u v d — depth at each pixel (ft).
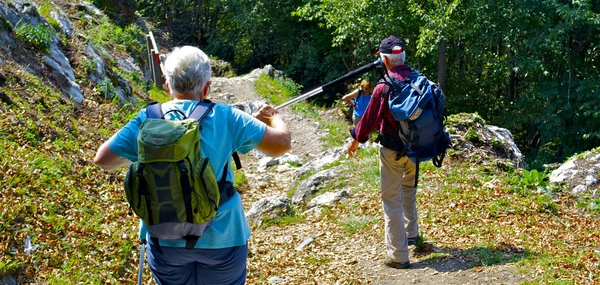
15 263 16.15
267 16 117.19
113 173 25.32
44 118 27.17
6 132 23.54
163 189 8.96
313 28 113.19
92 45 41.27
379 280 17.52
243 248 10.14
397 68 16.39
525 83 87.76
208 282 10.14
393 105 15.92
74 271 17.01
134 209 9.23
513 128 81.92
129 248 19.07
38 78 31.32
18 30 33.01
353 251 20.51
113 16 68.90
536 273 16.17
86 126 30.27
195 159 9.16
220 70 102.63
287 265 19.88
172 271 10.02
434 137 16.05
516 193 23.38
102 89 35.29
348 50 108.37
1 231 16.98
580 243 18.69
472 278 16.47
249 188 33.35
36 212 18.83
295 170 37.65
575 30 72.59
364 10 82.43
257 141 9.93
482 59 86.38
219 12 139.23
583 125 70.79
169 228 9.14
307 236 22.76
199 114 9.74
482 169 26.14
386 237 18.12
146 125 9.21
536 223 20.68
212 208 9.21
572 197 23.09
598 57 74.84
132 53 53.88
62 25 40.34
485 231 19.94
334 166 30.66
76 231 18.90
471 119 29.86
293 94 73.46
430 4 78.74
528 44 70.08
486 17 75.72
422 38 74.49
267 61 127.24
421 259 18.44
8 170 20.30
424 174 25.95
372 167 28.71
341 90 106.22
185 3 144.15
